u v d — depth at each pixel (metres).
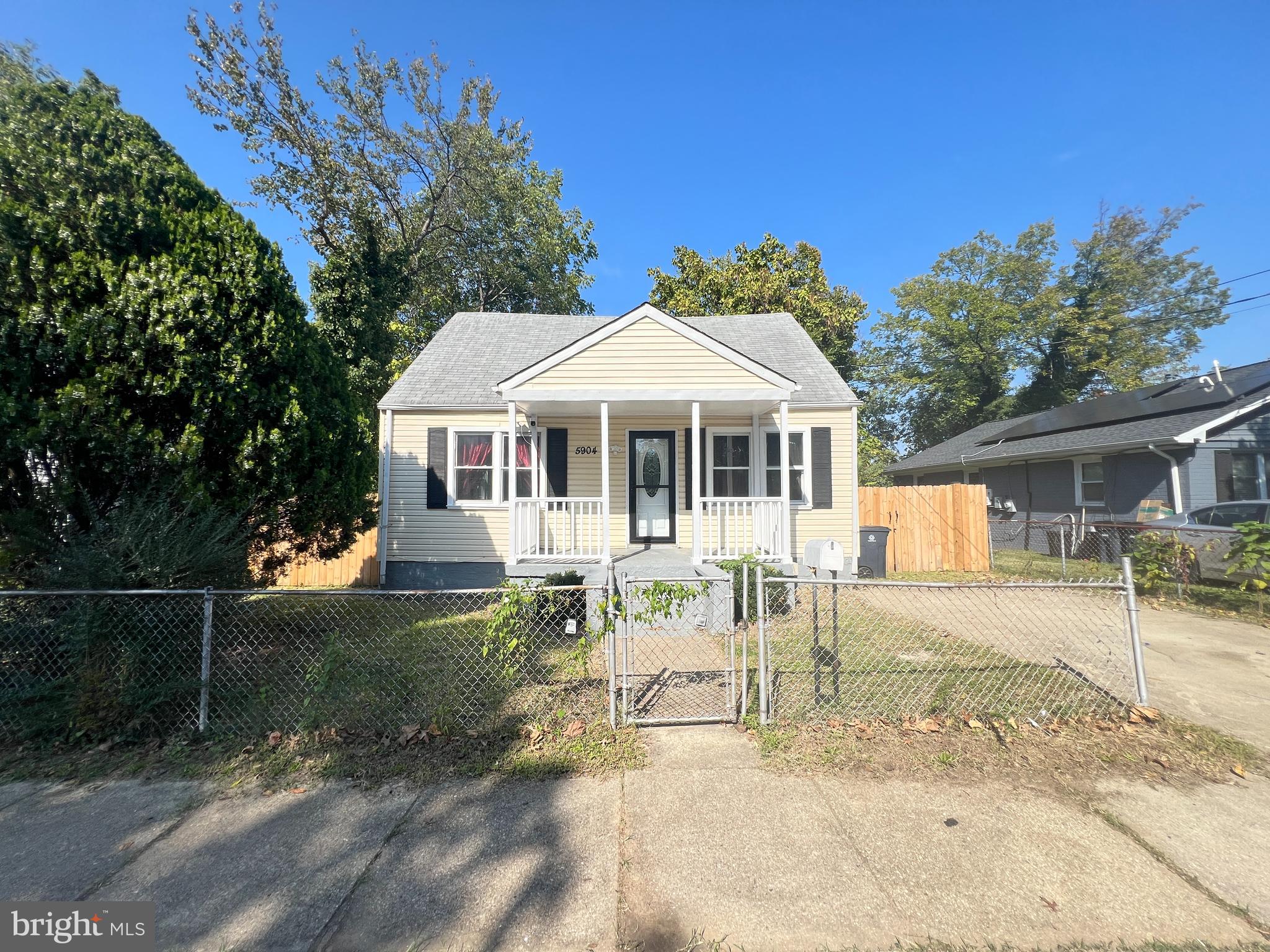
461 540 10.43
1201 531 8.80
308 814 3.11
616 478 10.59
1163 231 28.64
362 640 6.41
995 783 3.36
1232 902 2.43
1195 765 3.55
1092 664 5.50
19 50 6.06
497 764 3.58
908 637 6.46
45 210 4.99
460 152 20.02
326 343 7.40
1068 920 2.32
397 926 2.32
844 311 23.81
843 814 3.06
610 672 4.06
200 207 5.73
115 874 2.65
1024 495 16.91
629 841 2.85
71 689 3.92
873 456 27.61
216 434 5.54
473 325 13.09
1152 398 14.57
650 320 8.92
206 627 4.02
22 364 4.77
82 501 4.90
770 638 6.38
